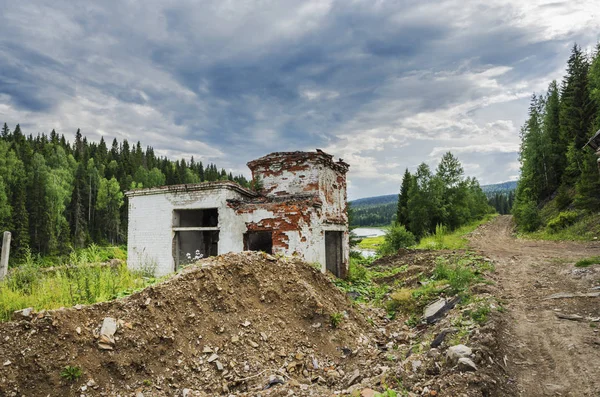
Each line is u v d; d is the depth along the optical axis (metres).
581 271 10.30
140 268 12.92
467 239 31.28
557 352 5.32
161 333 5.60
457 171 51.06
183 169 98.44
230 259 7.77
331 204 14.71
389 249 28.50
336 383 5.54
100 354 4.97
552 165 45.25
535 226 33.91
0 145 61.16
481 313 6.63
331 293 8.60
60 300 6.49
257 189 14.52
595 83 34.84
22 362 4.52
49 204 49.88
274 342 6.38
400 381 4.77
